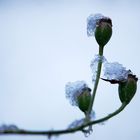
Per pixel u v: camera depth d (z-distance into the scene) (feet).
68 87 0.77
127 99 0.77
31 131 0.60
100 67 0.76
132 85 0.77
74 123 0.65
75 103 0.76
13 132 0.59
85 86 0.76
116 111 0.73
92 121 0.67
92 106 0.74
